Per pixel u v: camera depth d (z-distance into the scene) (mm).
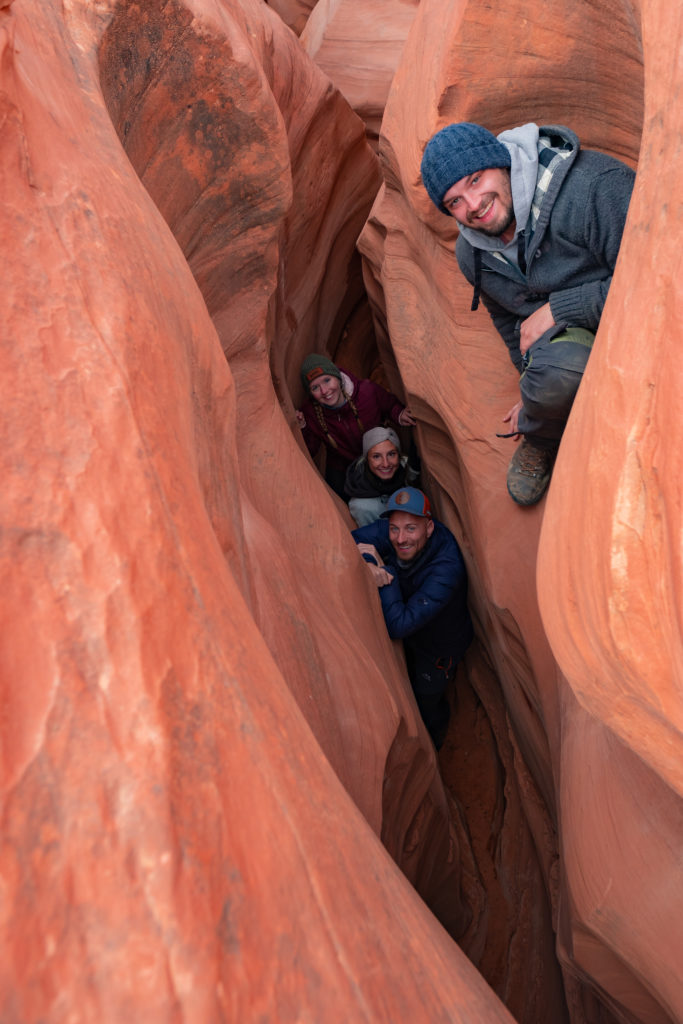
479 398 2547
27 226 947
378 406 3686
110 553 710
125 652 653
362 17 4258
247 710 743
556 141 1820
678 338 979
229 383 1449
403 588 3107
